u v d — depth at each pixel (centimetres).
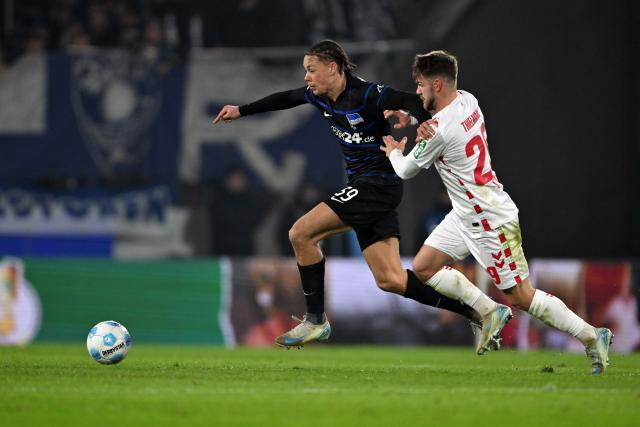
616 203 6588
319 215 2591
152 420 1600
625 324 5069
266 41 6462
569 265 5125
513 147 6631
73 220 6384
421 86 2392
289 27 6456
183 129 6406
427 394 1917
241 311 5234
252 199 6397
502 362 3403
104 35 6550
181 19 6519
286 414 1661
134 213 6391
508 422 1608
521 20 6575
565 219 6625
